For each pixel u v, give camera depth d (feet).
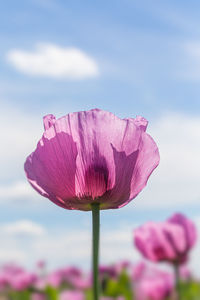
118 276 2.34
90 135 1.31
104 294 2.24
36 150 1.34
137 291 2.03
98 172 1.31
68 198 1.33
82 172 1.32
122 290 2.22
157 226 1.80
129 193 1.33
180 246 1.76
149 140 1.30
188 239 1.76
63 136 1.32
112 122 1.31
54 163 1.32
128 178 1.31
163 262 1.78
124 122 1.31
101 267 2.39
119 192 1.32
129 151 1.31
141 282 1.99
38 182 1.34
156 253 1.77
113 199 1.33
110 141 1.31
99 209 1.34
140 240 1.81
